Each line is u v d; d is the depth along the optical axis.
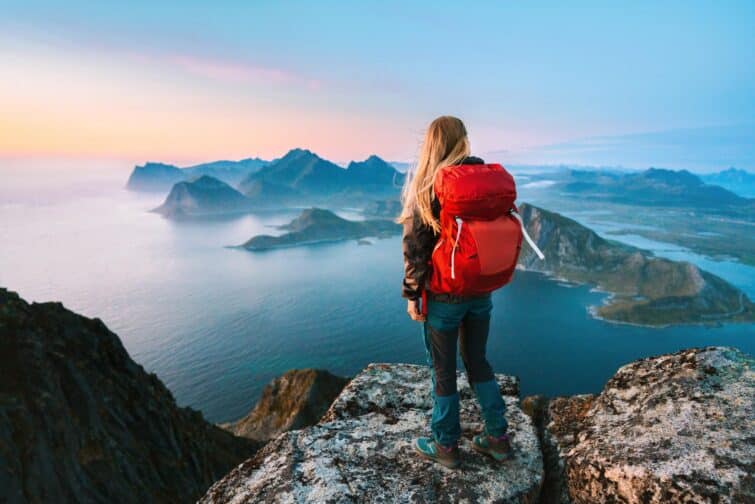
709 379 2.35
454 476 2.17
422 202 2.03
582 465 2.11
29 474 10.09
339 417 2.81
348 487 2.10
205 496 2.23
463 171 1.92
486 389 2.26
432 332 2.19
